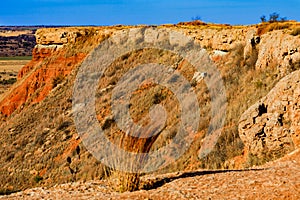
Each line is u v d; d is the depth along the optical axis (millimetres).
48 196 8930
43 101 44031
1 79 117875
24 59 186625
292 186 7934
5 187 27312
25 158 31125
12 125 41312
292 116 13914
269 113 15141
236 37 33688
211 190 8172
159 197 7984
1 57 198500
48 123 36969
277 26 27891
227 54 33156
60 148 29859
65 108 39438
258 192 7773
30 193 9398
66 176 24016
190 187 8539
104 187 9406
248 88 22422
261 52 25250
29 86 51219
